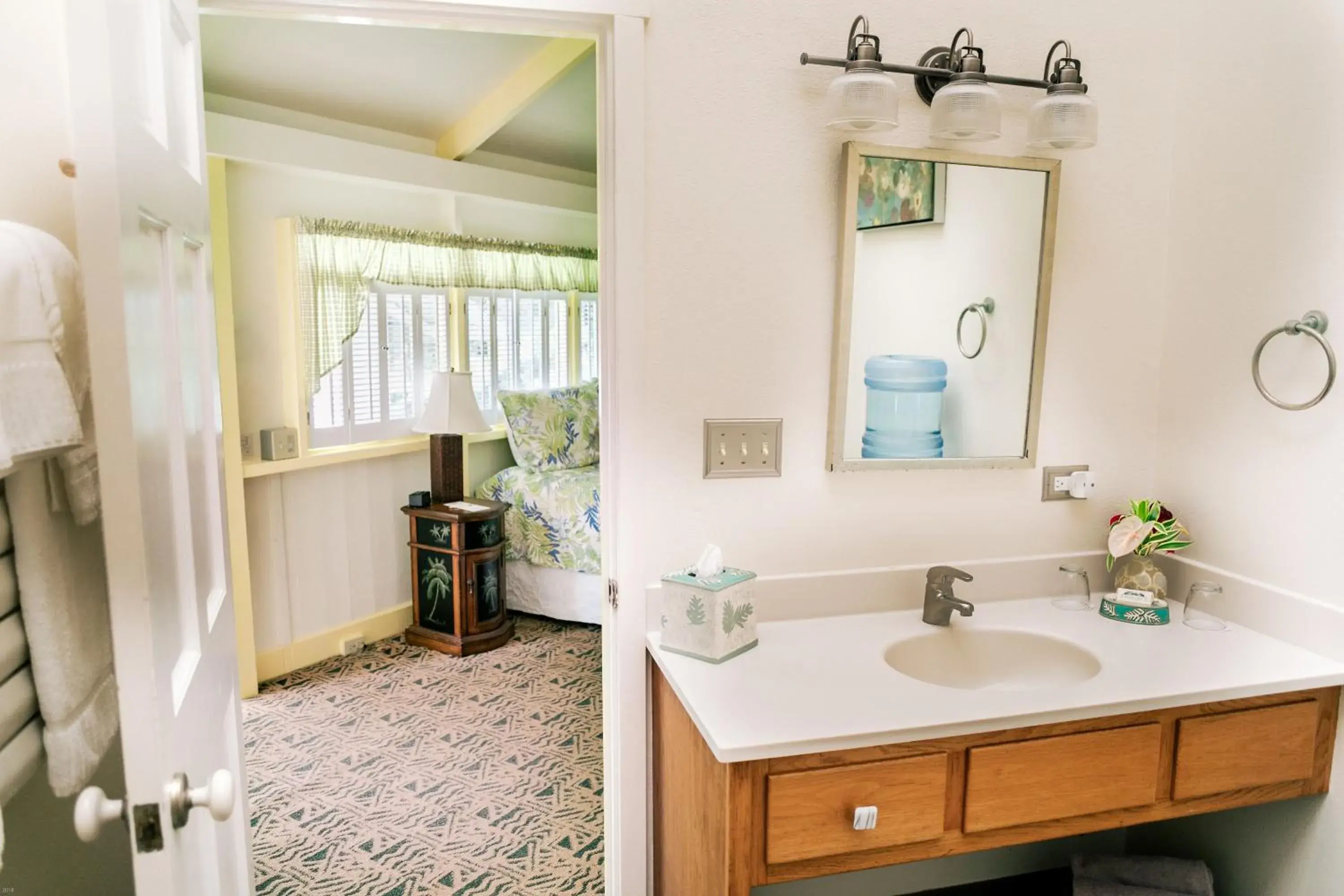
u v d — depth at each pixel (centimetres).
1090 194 181
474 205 437
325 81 320
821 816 127
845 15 162
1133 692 139
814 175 164
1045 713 133
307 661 347
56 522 103
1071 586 184
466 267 424
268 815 236
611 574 168
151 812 83
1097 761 138
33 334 91
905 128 168
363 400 376
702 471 166
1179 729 142
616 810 173
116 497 80
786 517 172
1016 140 174
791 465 171
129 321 81
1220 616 175
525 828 230
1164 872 173
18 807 113
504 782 255
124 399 80
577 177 500
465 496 411
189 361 115
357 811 238
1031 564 187
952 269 173
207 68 295
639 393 160
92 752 108
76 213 77
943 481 181
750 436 167
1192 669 149
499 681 334
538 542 398
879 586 178
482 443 450
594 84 365
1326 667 149
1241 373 169
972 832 135
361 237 362
